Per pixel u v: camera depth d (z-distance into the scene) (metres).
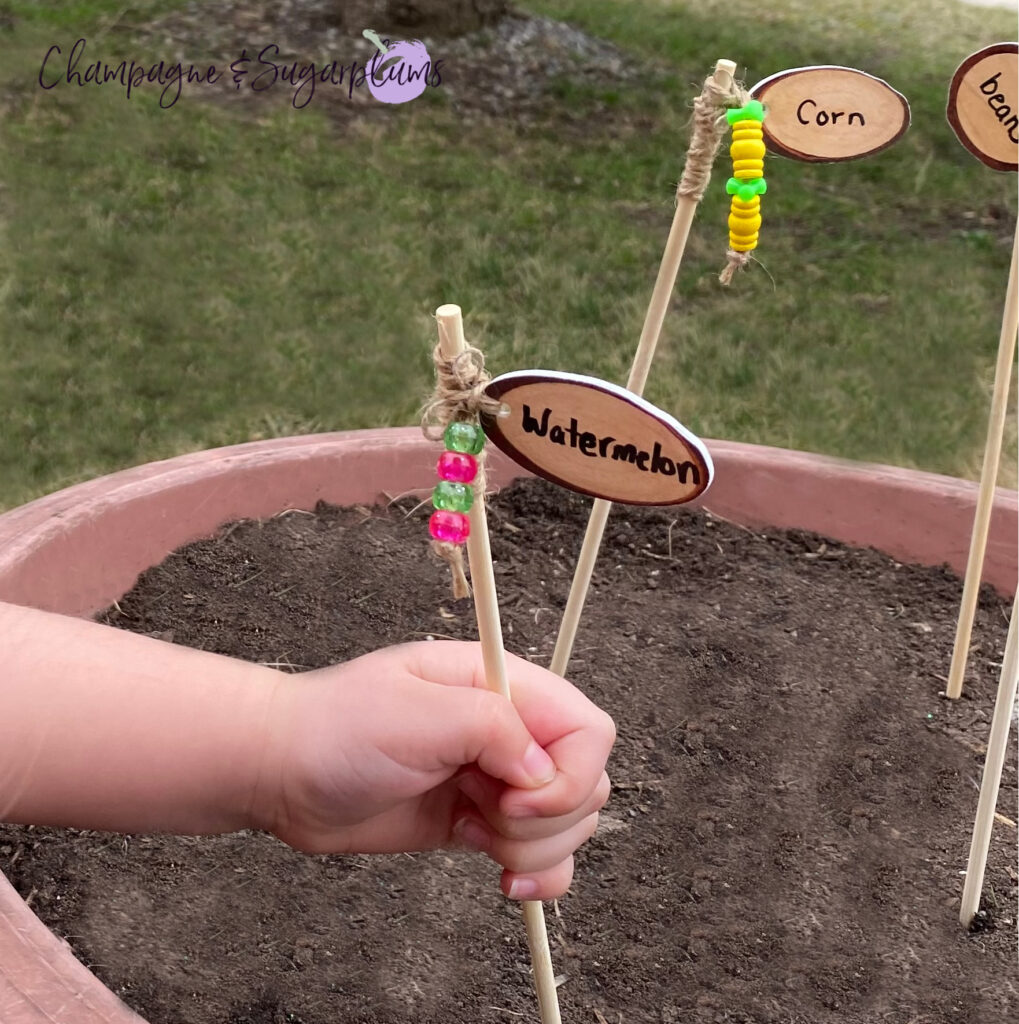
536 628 1.46
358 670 0.65
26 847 1.06
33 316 2.71
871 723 1.35
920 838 1.21
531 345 2.69
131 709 0.61
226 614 1.40
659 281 0.97
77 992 0.73
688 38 4.89
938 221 3.60
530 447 0.63
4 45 4.18
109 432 2.27
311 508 1.59
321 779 0.62
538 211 3.49
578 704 0.69
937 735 1.34
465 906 1.09
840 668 1.43
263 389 2.45
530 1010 0.99
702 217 3.53
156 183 3.44
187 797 0.63
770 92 1.04
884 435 2.34
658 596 1.54
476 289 2.98
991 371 2.67
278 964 1.00
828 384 2.56
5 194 3.29
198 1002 0.95
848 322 2.90
